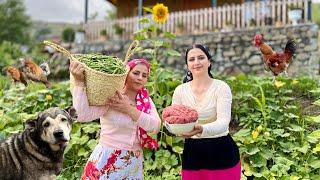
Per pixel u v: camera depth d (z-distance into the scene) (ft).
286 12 47.21
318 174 17.33
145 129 12.73
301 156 18.25
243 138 18.79
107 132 12.76
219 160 12.65
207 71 12.82
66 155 19.38
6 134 19.85
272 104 21.79
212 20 51.72
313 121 19.54
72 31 80.12
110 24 59.72
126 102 12.51
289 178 16.57
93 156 12.89
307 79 25.59
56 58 51.65
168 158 18.48
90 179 12.82
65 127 12.82
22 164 13.33
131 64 12.94
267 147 18.78
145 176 17.97
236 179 12.90
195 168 12.85
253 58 45.73
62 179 17.93
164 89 22.20
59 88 25.13
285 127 20.12
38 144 13.16
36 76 24.54
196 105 12.75
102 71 11.91
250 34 46.21
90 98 12.09
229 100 12.55
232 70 46.75
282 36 44.70
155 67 21.76
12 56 64.85
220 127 12.17
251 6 48.88
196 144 12.82
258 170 17.57
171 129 12.10
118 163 12.62
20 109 23.58
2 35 111.96
